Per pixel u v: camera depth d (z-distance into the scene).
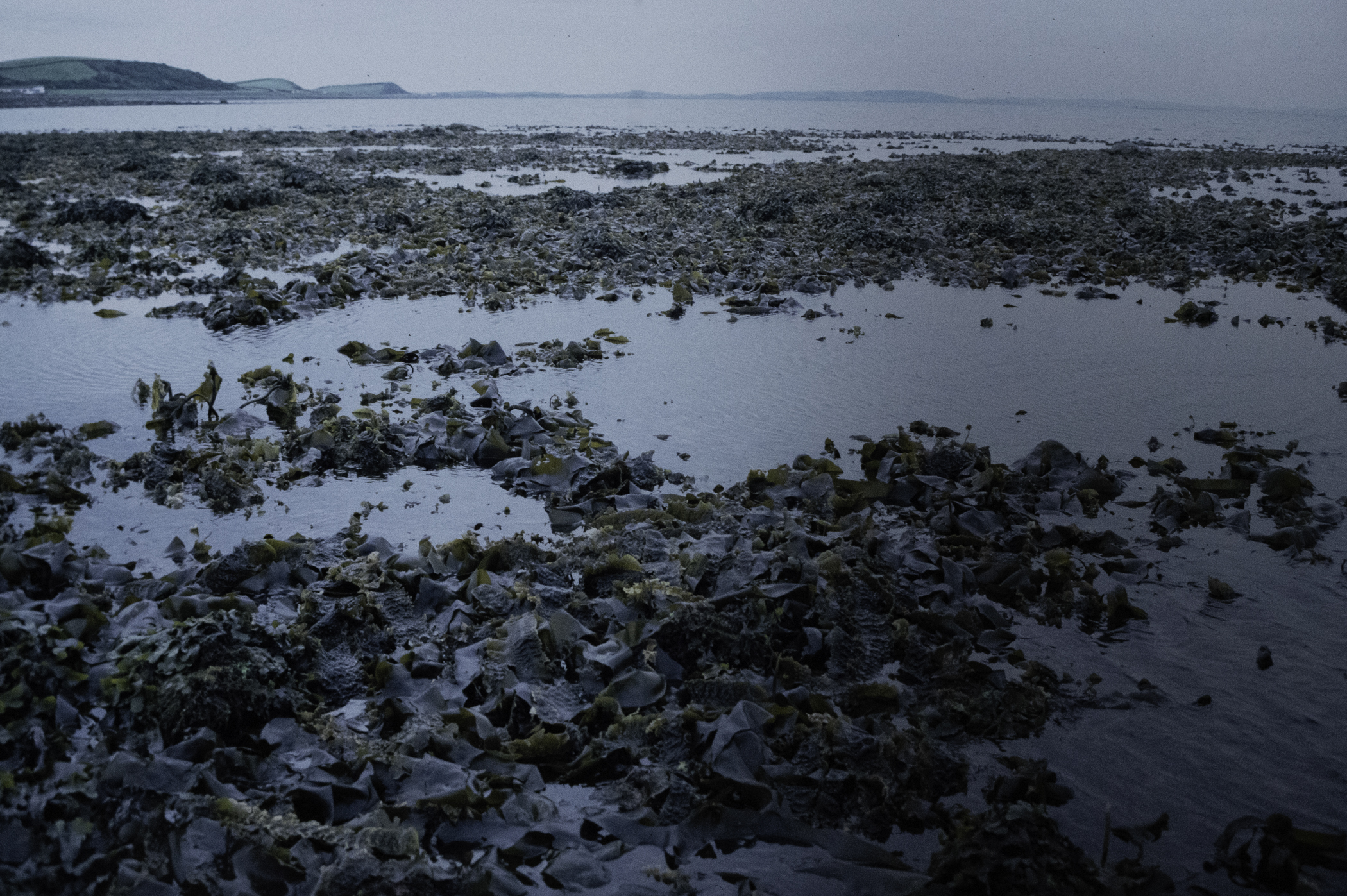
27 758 4.12
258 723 4.46
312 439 8.18
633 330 12.89
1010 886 3.46
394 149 46.53
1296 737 4.55
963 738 4.57
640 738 4.42
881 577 5.83
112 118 79.50
